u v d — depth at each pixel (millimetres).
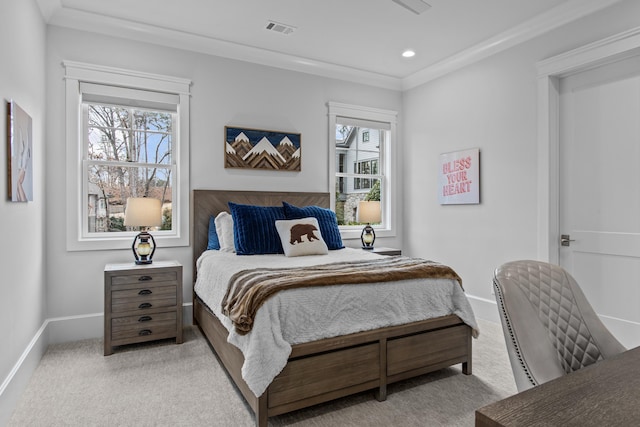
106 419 1943
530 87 3307
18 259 2209
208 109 3705
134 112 3504
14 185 2064
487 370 2551
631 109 2730
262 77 3975
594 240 2943
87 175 3277
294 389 1909
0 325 1862
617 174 2809
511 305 1232
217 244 3490
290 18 3225
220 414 1998
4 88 1969
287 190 4121
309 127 4242
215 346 2680
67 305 3121
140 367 2584
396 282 2297
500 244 3578
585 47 2865
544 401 752
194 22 3295
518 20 3223
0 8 1901
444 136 4215
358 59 4102
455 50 3852
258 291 1946
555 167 3160
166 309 3018
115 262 3297
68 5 3004
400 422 1931
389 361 2193
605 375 874
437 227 4312
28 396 2176
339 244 3674
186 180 3592
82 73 3174
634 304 2717
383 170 4820
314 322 2016
